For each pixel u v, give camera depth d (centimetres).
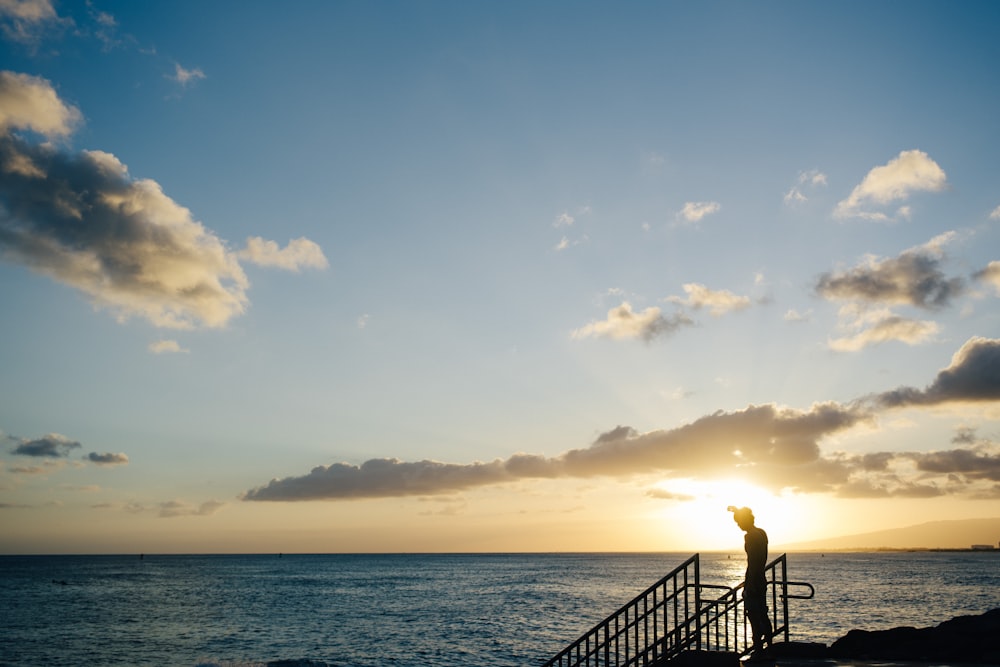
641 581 12688
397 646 4338
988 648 1266
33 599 8788
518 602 7756
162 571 19125
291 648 4350
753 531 1244
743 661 1224
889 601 7112
